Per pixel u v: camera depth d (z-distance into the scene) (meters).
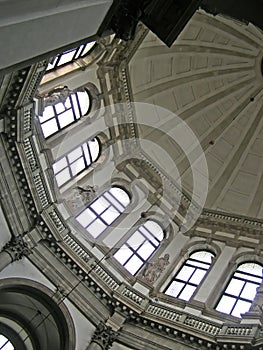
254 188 28.48
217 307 20.44
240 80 30.33
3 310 19.67
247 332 17.92
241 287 21.47
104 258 21.50
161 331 18.66
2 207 18.62
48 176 20.53
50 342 18.98
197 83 29.81
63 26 8.77
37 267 19.03
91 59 23.56
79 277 19.69
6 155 18.59
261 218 26.47
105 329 18.48
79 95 23.48
